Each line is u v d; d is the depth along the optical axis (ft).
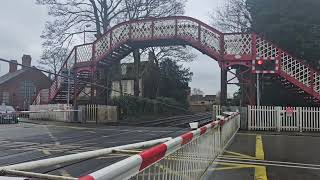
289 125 77.77
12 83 234.58
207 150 30.71
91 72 102.42
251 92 84.23
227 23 133.08
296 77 81.82
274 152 43.55
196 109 313.32
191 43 89.35
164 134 64.03
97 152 15.23
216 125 36.68
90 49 102.37
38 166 12.38
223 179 27.53
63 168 29.50
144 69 180.75
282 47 107.55
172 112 181.27
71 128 78.79
